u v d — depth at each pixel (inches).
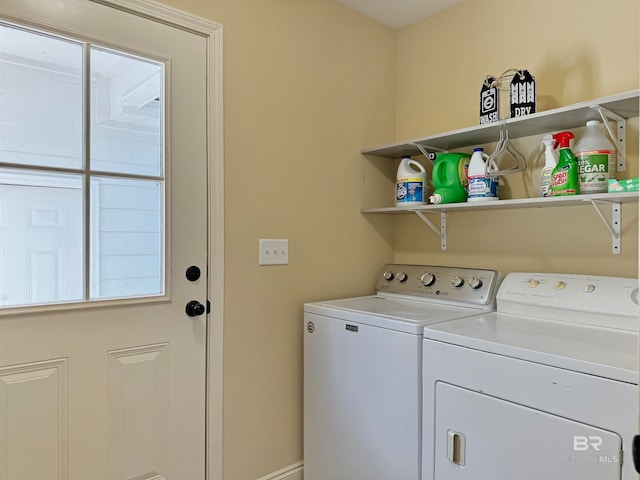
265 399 74.0
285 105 76.1
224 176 68.4
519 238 76.3
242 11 70.4
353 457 66.7
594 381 42.4
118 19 58.4
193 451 65.9
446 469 54.6
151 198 62.2
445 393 54.9
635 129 62.4
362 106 88.4
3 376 51.0
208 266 67.0
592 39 67.1
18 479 51.8
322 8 81.5
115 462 58.7
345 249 85.9
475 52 82.0
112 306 58.4
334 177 83.9
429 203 86.4
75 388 55.6
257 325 72.9
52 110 54.4
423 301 79.0
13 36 51.9
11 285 51.8
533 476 46.4
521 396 47.6
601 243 66.3
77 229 56.1
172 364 63.7
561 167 62.5
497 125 67.5
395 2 84.3
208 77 66.6
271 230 74.4
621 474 40.6
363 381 65.4
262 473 73.7
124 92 59.6
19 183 52.4
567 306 61.0
